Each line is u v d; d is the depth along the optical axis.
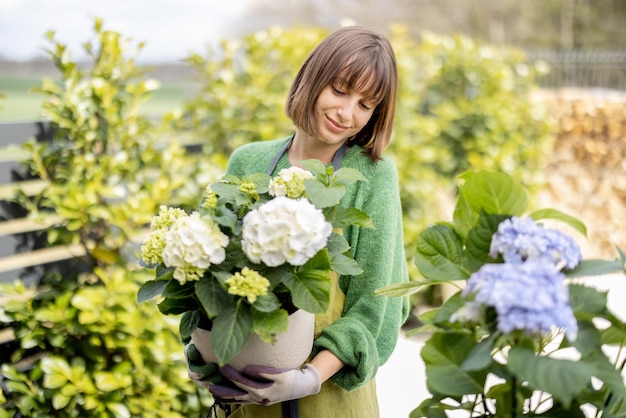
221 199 1.18
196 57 3.46
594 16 16.17
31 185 2.63
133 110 2.66
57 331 2.21
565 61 6.46
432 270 1.04
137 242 2.55
